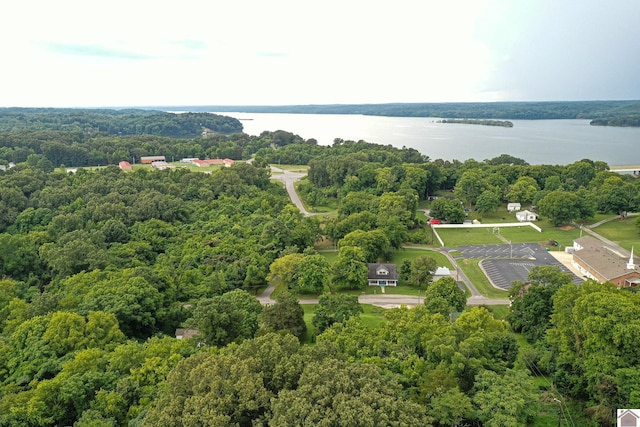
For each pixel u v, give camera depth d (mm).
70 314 59438
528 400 39250
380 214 121688
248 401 33062
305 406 30438
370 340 50875
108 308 65562
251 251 99812
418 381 42781
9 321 66875
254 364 36656
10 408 43219
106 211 119062
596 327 44250
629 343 42750
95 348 53906
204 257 99062
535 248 115312
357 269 91188
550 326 61438
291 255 93000
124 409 44125
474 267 102875
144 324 68125
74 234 101750
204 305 60562
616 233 124250
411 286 95250
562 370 49406
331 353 40656
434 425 39188
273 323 65188
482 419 37562
